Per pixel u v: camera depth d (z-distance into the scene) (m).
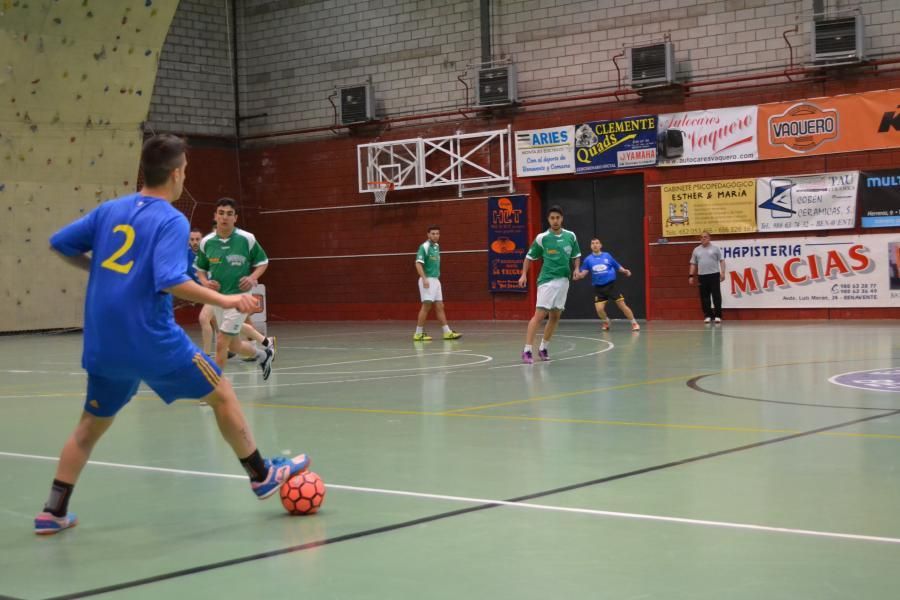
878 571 3.78
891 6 20.22
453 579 3.80
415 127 25.75
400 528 4.61
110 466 6.38
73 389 11.47
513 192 24.48
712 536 4.34
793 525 4.50
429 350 15.95
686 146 22.30
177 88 27.09
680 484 5.44
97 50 21.69
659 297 22.84
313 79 27.23
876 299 20.56
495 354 14.78
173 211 4.59
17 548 4.43
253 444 4.91
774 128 21.38
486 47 24.52
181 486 5.70
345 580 3.82
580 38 23.47
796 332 17.64
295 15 27.39
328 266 27.30
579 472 5.84
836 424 7.44
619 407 8.66
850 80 20.69
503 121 24.56
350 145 26.73
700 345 15.39
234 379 11.96
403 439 7.22
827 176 20.91
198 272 10.34
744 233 21.84
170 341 4.56
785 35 21.19
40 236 23.02
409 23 25.67
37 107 21.64
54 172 22.70
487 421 8.01
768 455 6.24
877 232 20.48
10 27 20.19
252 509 5.09
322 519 4.83
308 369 13.09
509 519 4.73
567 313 24.38
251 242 10.36
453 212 25.33
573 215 24.17
